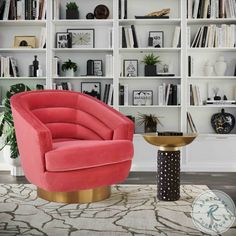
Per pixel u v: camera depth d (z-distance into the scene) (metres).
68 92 3.43
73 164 2.55
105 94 4.46
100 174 2.70
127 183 3.55
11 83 4.65
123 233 2.04
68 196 2.71
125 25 4.66
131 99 4.66
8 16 4.44
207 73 4.47
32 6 4.43
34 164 2.65
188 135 2.79
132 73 4.60
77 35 4.64
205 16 4.38
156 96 4.66
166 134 2.85
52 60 4.44
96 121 3.26
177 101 4.46
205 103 4.46
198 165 4.31
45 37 4.45
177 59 4.64
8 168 4.37
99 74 4.59
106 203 2.71
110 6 4.67
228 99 4.60
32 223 2.22
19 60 4.67
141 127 4.64
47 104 3.28
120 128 3.02
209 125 4.63
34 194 3.01
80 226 2.16
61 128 3.30
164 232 2.05
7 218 2.33
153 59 4.47
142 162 4.35
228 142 4.32
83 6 4.67
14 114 2.89
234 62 4.61
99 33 4.68
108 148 2.70
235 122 4.57
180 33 4.45
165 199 2.78
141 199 2.84
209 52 4.62
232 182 3.60
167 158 2.78
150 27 4.65
